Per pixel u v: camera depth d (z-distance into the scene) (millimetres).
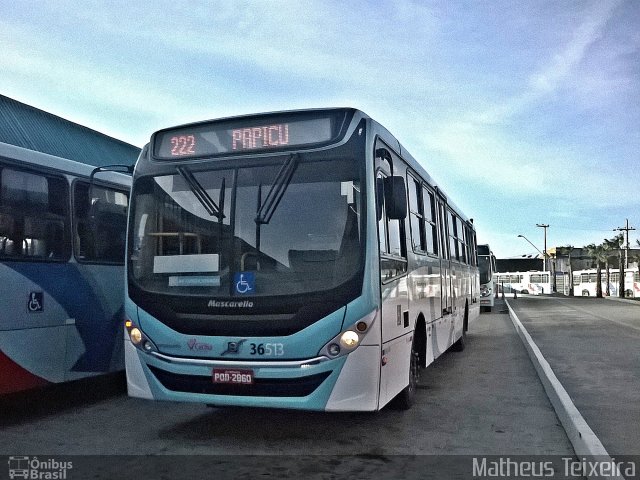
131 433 6559
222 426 6855
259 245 5887
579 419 6348
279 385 5645
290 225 5879
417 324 8070
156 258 6238
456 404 8078
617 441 6086
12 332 6848
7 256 6863
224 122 6352
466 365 11852
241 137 6246
